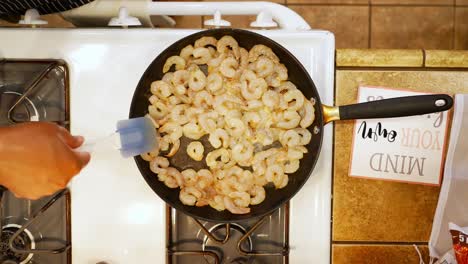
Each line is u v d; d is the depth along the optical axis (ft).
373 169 2.87
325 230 2.83
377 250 2.94
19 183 2.08
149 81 2.70
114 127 2.82
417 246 2.93
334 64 2.83
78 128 2.82
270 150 2.69
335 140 2.88
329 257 2.85
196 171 2.76
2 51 2.80
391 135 2.83
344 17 4.95
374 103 2.58
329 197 2.82
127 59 2.80
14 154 2.00
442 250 2.90
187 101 2.72
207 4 2.93
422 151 2.83
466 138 2.79
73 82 2.81
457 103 2.80
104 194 2.85
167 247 2.82
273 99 2.65
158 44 2.79
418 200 2.90
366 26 4.95
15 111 2.84
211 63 2.69
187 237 2.89
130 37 2.79
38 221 2.89
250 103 2.67
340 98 2.86
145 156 2.71
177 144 2.71
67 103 2.81
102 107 2.82
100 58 2.80
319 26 4.97
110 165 2.84
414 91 2.83
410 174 2.85
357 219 2.92
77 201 2.85
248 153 2.68
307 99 2.70
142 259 2.87
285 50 2.58
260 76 2.67
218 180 2.71
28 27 2.82
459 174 2.82
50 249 2.88
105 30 2.78
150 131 2.47
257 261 2.87
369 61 2.82
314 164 2.54
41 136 2.04
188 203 2.70
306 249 2.84
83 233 2.87
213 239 2.71
